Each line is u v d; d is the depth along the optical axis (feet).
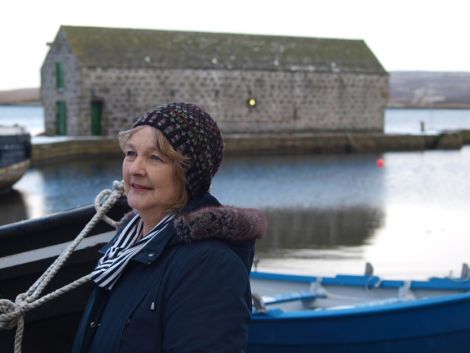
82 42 140.26
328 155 153.89
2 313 8.93
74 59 137.49
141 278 6.91
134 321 6.71
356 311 23.15
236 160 136.87
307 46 166.40
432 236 59.31
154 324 6.68
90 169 113.70
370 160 142.92
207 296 6.48
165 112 7.16
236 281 6.57
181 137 7.06
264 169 121.08
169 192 7.22
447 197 89.35
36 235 11.22
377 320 23.18
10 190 86.38
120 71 139.33
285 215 71.72
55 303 11.45
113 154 134.41
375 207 78.84
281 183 101.24
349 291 29.58
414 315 23.00
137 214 8.02
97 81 138.00
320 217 70.59
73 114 139.64
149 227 7.52
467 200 86.74
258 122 156.46
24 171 85.05
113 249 7.71
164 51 146.72
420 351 23.25
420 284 28.58
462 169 127.13
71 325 11.70
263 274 31.40
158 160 7.11
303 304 28.66
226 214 6.78
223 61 151.23
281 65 157.28
